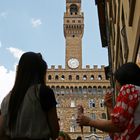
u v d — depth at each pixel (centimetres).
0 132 492
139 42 1202
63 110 9712
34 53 540
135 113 485
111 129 488
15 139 480
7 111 493
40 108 491
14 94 501
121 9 1892
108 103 645
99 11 3784
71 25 10688
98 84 9962
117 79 537
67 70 10112
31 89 501
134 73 529
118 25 2202
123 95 491
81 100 9856
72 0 10988
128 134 484
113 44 3025
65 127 9494
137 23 1236
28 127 481
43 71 534
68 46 10506
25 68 524
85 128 9231
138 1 1198
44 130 486
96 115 9719
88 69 10131
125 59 1909
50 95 496
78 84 9969
